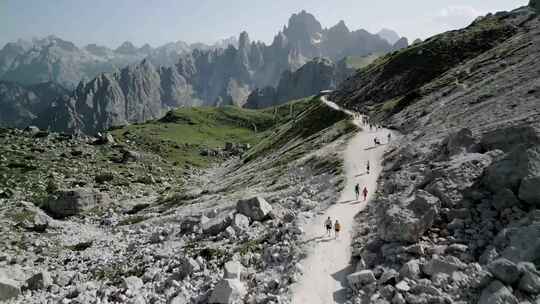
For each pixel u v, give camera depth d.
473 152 30.05
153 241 46.06
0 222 64.50
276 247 28.78
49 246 55.00
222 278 24.31
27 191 92.88
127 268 36.53
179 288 25.03
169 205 81.81
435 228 22.94
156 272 30.97
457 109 61.75
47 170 110.25
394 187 36.84
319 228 31.39
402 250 22.03
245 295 21.81
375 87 137.50
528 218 19.08
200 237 40.25
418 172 36.41
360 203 37.78
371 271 21.14
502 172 22.48
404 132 71.69
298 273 23.25
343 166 55.78
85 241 59.34
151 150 171.25
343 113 120.62
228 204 59.22
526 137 26.30
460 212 22.83
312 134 117.88
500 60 84.31
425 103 83.44
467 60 117.31
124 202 91.00
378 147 64.81
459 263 18.75
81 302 26.72
